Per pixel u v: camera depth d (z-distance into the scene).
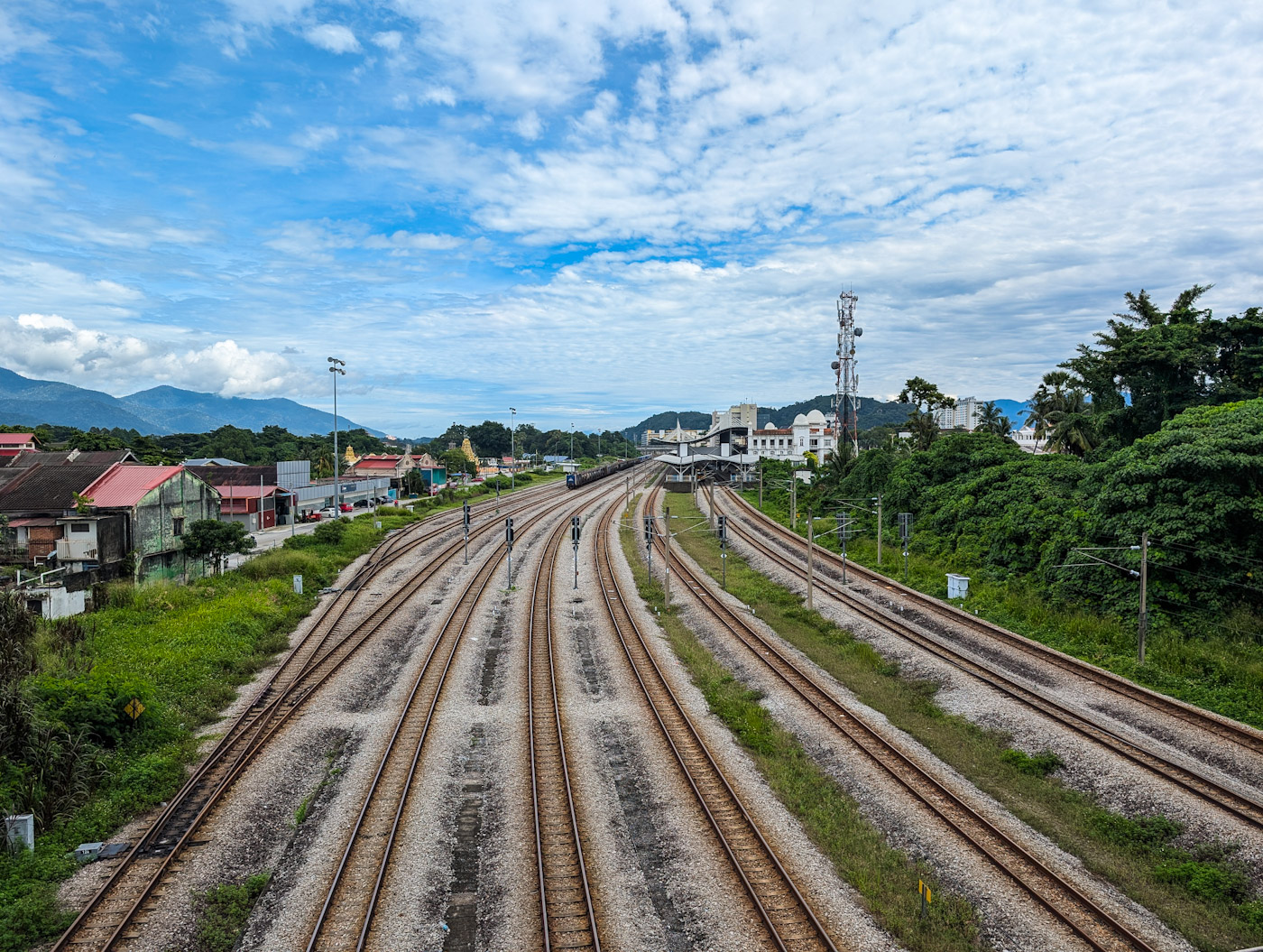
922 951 11.12
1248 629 23.16
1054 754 17.69
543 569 43.94
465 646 27.86
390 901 12.29
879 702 22.27
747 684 24.08
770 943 11.37
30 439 72.38
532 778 16.75
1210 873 12.98
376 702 22.14
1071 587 28.61
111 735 17.47
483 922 11.95
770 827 14.72
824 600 34.72
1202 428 27.72
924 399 75.12
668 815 15.30
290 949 11.19
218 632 27.00
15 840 13.47
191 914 12.02
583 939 11.43
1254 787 15.77
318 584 39.06
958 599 33.00
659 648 27.88
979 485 41.50
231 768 17.08
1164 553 25.12
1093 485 31.64
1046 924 11.80
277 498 66.12
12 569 30.50
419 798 15.90
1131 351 40.25
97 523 32.50
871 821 15.23
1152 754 16.98
